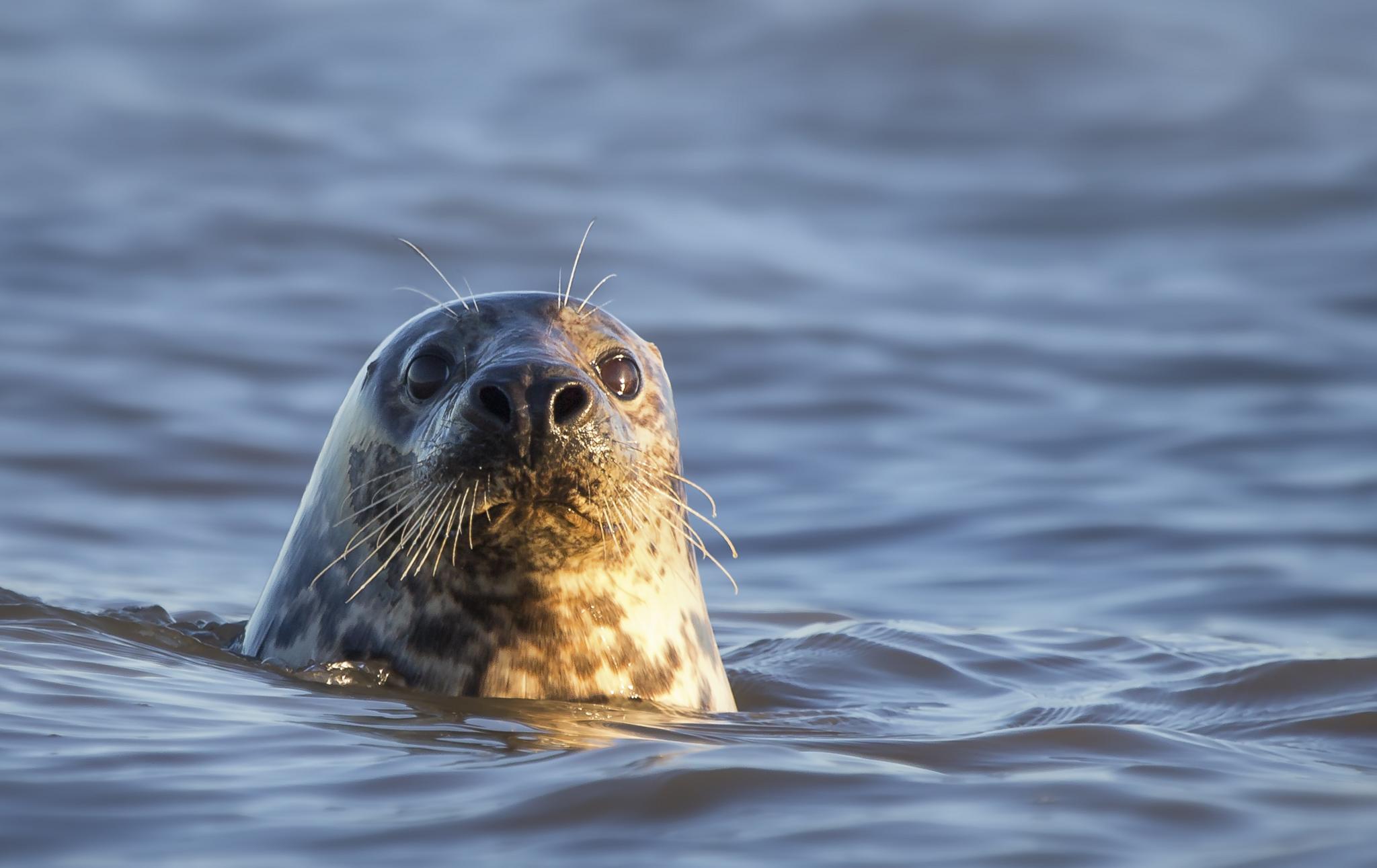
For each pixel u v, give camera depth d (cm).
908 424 5269
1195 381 5816
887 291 7319
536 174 9294
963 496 4484
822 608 3500
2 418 4797
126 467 4488
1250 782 1686
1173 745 1912
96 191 8131
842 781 1628
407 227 7688
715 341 6147
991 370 5962
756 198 9331
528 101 11838
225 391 5238
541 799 1527
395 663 2203
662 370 2383
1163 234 8869
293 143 9669
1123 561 3875
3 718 1770
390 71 12719
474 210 8131
